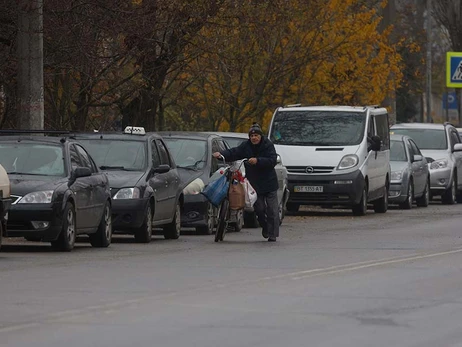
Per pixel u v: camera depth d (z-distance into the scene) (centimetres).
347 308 3116
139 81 7481
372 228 6525
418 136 10181
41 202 4741
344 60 10088
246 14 7656
